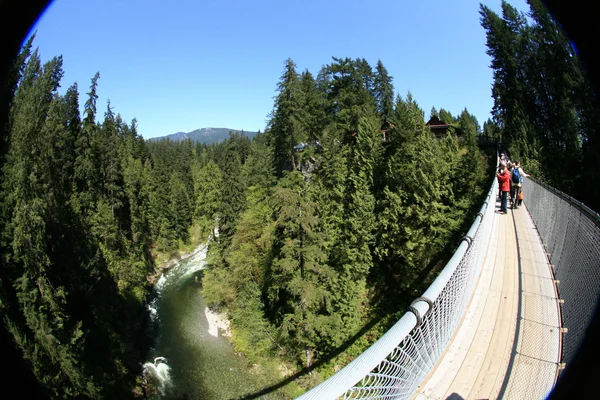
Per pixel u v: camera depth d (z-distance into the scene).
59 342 15.13
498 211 14.75
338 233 24.44
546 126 35.31
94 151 32.56
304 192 19.95
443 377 4.29
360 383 2.72
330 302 20.80
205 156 93.19
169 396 19.69
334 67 36.88
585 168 26.64
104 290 24.02
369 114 34.00
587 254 6.14
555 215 9.55
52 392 13.74
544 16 31.31
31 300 14.77
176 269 42.41
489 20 43.00
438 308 4.43
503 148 40.56
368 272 25.03
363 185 25.59
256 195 34.59
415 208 23.73
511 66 39.19
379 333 21.86
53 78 23.75
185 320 28.78
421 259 23.94
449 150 29.38
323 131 34.22
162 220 48.03
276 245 23.62
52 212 19.12
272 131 30.55
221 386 20.38
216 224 41.44
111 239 30.38
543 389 4.00
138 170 50.62
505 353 4.75
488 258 8.66
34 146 19.44
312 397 2.12
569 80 28.92
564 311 5.78
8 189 16.19
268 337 23.47
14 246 14.93
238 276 26.97
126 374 20.62
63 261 18.84
